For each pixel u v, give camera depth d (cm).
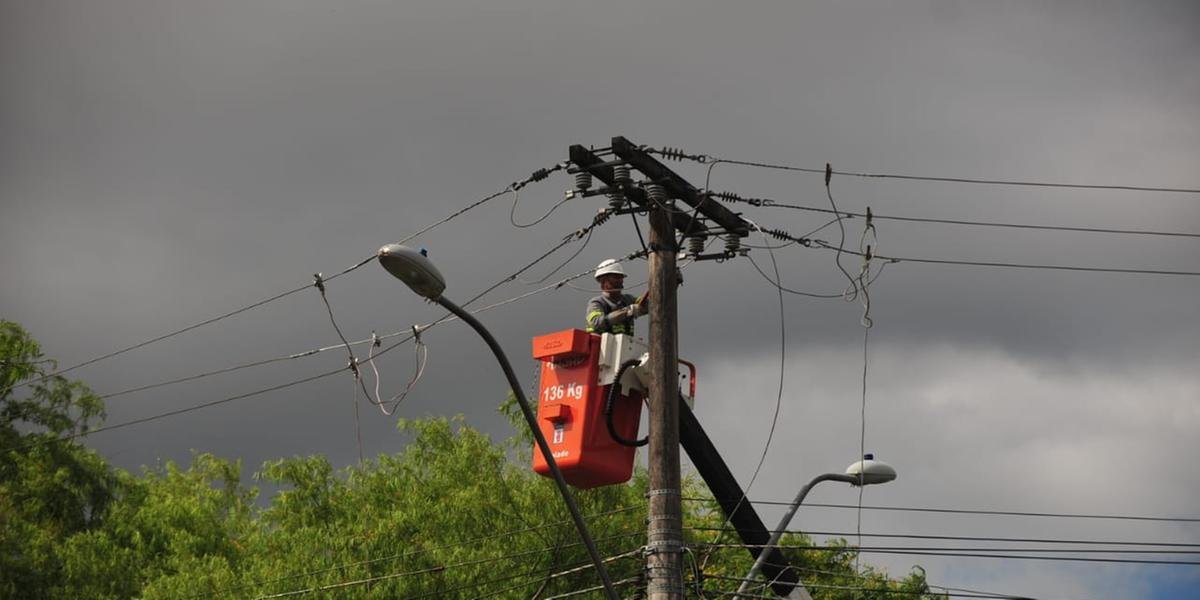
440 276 4747
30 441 13162
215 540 13538
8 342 13362
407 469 11969
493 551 10650
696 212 6097
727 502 6562
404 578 10500
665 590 5506
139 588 12338
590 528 11131
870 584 12562
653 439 5691
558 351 5994
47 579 11338
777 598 6662
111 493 13625
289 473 12319
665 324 5806
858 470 6575
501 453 11731
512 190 6100
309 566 10756
